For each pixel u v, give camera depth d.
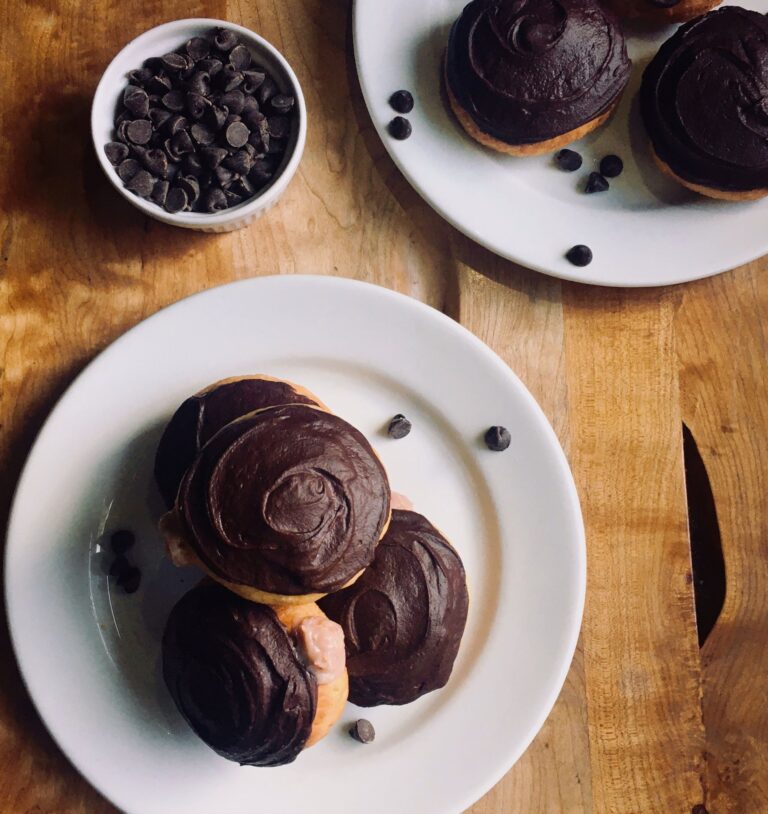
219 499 0.27
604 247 0.36
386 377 0.35
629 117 0.38
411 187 0.37
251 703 0.28
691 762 0.36
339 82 0.37
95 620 0.33
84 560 0.33
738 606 0.37
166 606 0.33
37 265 0.35
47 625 0.32
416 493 0.35
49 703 0.32
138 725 0.32
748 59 0.35
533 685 0.34
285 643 0.28
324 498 0.27
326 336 0.34
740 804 0.36
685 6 0.36
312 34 0.37
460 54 0.35
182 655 0.29
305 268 0.37
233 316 0.34
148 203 0.33
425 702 0.34
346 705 0.34
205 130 0.34
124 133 0.34
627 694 0.36
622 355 0.37
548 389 0.37
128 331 0.33
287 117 0.35
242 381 0.31
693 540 0.40
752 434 0.38
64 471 0.33
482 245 0.36
